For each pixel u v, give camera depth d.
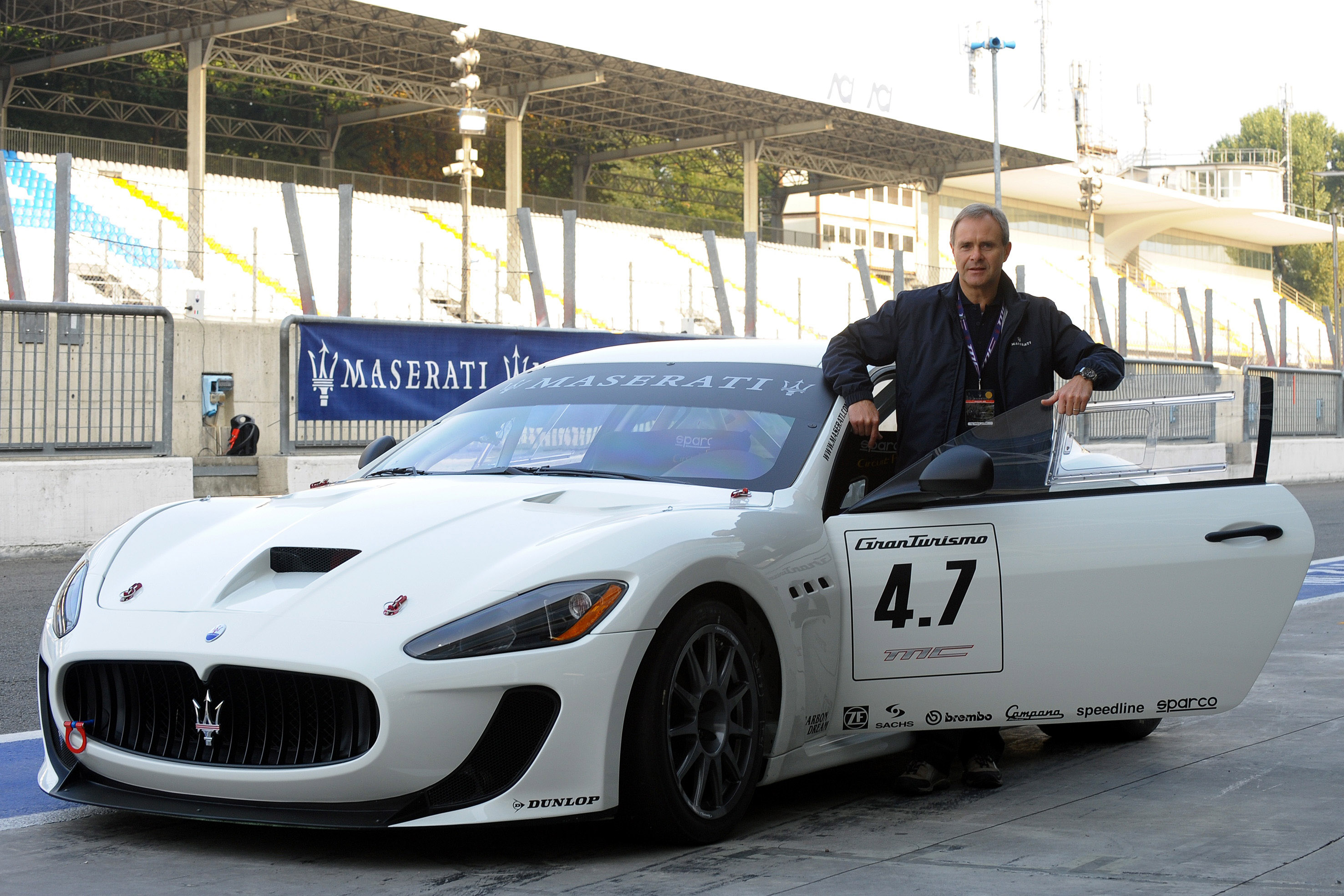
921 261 69.69
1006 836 3.61
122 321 11.45
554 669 3.18
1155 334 34.34
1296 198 123.62
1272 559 3.98
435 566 3.36
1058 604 3.89
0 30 39.91
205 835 3.61
